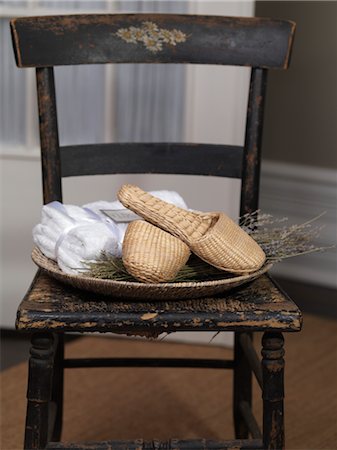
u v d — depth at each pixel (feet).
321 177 9.05
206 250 4.05
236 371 5.54
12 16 7.44
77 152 5.14
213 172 5.23
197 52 5.09
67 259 4.19
